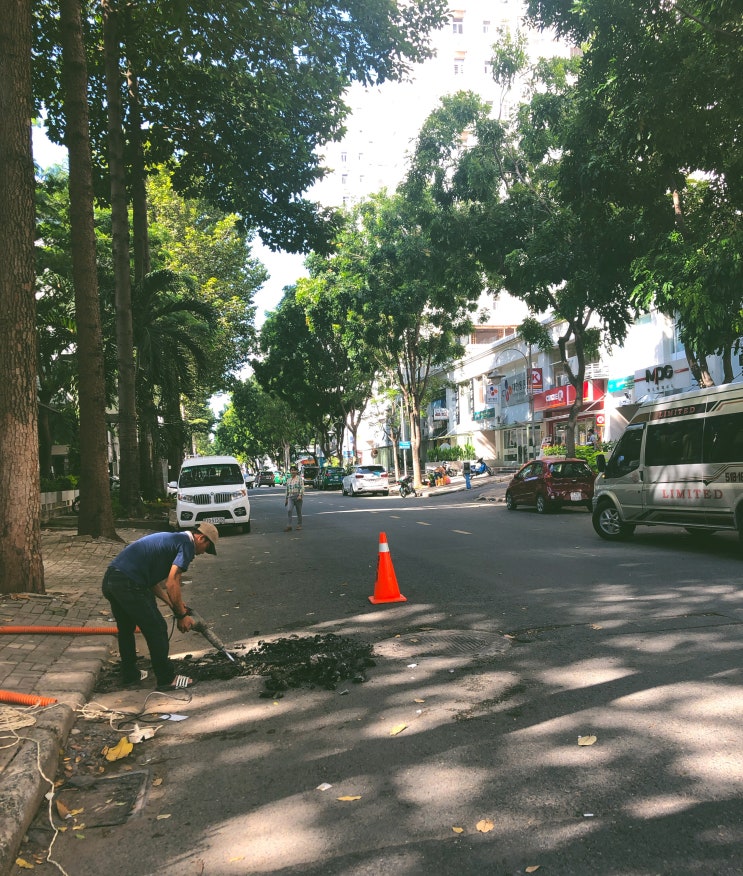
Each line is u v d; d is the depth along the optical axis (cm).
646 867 252
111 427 2853
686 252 1236
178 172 2180
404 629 639
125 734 423
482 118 2030
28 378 755
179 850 285
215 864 272
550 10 1265
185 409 4478
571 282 1758
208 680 524
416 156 2053
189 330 2602
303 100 1805
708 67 1123
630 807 294
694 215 1567
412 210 2139
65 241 2450
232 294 3591
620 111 1313
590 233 1694
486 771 337
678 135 1220
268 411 6506
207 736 412
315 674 514
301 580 955
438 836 281
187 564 529
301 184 2100
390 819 297
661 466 1105
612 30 1170
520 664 509
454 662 526
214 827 302
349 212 3180
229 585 959
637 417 1187
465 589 815
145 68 1848
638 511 1153
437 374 4531
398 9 1498
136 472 1969
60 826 312
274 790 334
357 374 4450
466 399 5278
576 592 763
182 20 1279
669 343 2722
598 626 605
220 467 1839
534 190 2048
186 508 1702
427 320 3419
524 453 4288
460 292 2481
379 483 3666
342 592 845
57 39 1647
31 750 362
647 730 374
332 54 1527
